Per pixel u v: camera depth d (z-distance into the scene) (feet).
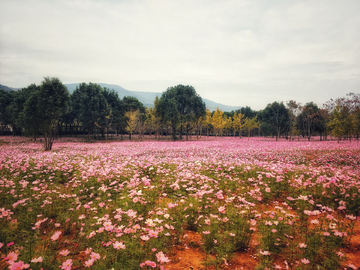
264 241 10.96
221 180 24.61
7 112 132.05
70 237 11.65
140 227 12.03
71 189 20.52
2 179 22.11
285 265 9.41
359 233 12.30
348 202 16.19
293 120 205.67
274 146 85.20
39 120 66.33
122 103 164.96
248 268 9.36
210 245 10.87
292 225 12.49
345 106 142.00
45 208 14.78
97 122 132.87
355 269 8.77
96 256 8.50
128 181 22.82
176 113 142.20
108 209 15.15
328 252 10.11
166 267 9.31
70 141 121.39
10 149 66.80
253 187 22.25
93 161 34.99
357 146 78.33
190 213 14.43
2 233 10.87
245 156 50.93
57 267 8.56
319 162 43.91
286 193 20.61
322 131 169.89
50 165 29.58
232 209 15.39
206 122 186.70
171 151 64.13
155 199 17.89
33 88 132.77
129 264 8.73
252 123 213.05
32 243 10.42
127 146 83.41
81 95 133.08
